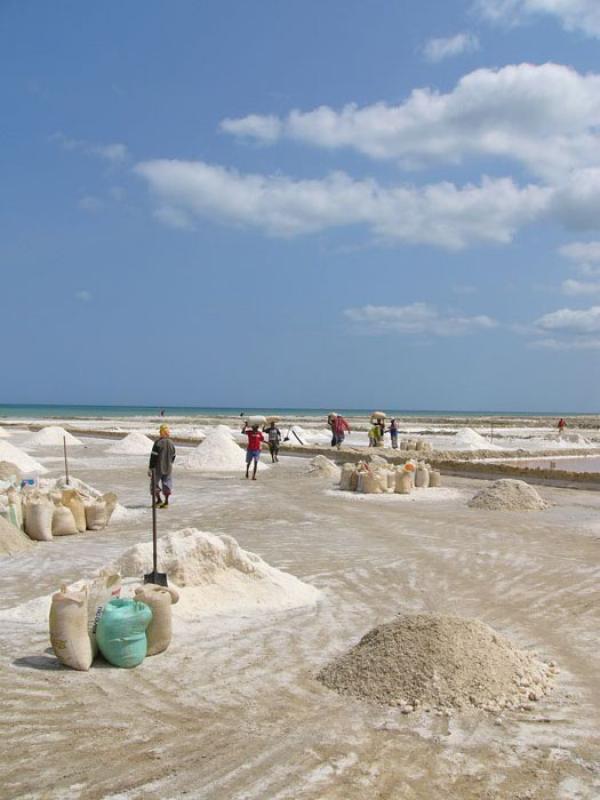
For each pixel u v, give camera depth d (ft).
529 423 285.43
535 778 13.29
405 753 14.17
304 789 12.78
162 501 49.14
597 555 34.35
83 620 18.62
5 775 13.19
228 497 53.11
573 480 68.74
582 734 15.12
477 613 24.30
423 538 38.11
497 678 17.04
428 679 16.83
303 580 28.53
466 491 60.03
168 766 13.55
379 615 23.75
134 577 24.59
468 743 14.62
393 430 109.60
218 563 25.30
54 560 31.94
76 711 15.97
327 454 93.66
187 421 233.76
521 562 32.40
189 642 20.67
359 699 16.72
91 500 41.01
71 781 12.98
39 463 80.07
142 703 16.46
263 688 17.39
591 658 19.95
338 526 41.42
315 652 19.95
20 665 18.79
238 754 14.05
